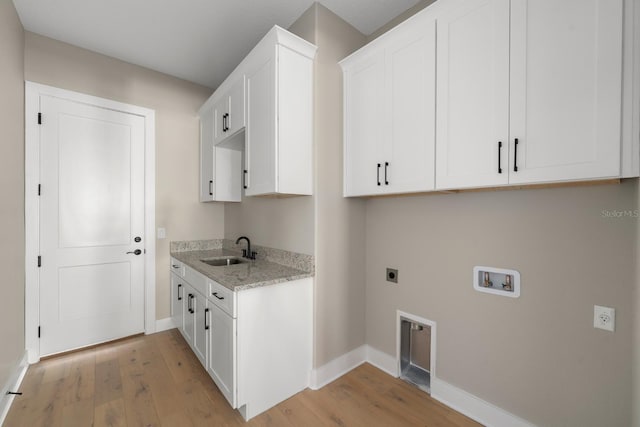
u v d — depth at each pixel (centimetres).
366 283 222
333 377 198
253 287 160
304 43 179
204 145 285
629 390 115
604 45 99
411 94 158
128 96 258
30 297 212
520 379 144
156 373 202
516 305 146
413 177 157
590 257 124
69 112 231
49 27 211
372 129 181
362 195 189
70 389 182
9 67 178
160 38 225
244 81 204
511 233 148
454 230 171
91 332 242
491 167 126
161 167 277
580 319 126
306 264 192
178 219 288
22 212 205
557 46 109
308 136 186
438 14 145
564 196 131
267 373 167
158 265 275
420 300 188
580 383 127
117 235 255
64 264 230
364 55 185
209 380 194
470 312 163
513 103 119
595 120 101
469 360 164
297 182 181
